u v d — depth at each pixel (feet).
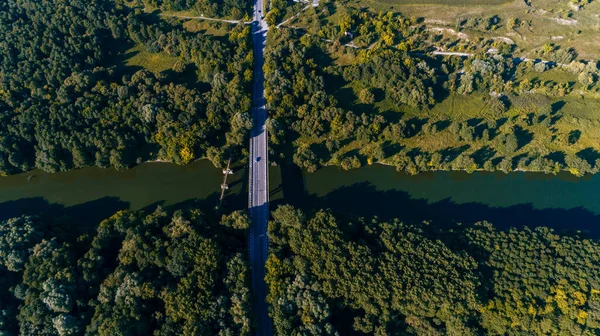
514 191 572.51
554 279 425.28
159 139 598.75
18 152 582.35
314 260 439.22
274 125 592.19
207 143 601.21
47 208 565.94
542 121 611.06
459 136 610.65
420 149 609.01
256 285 456.86
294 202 561.84
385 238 462.19
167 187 586.86
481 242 467.11
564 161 586.04
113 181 598.75
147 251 449.06
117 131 594.24
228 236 485.56
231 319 412.36
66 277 433.07
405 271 424.87
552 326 396.78
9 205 569.64
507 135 599.57
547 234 471.62
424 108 637.30
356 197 569.64
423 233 473.26
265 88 643.04
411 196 571.28
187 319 401.49
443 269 427.33
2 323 411.54
